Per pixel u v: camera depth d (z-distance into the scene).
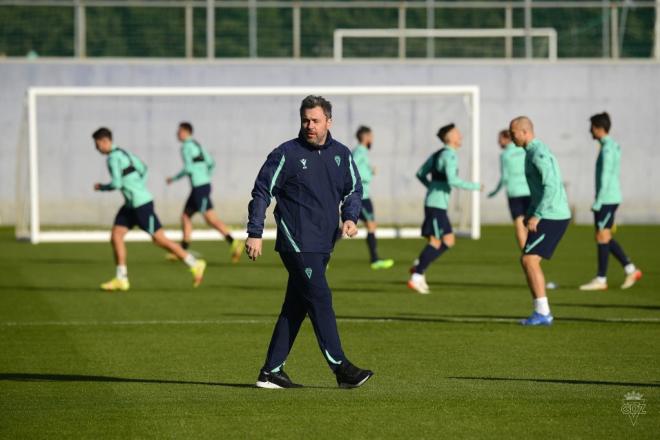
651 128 90.25
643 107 90.25
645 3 90.44
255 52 88.44
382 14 89.12
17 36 86.69
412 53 89.62
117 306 41.69
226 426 21.03
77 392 25.00
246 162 88.06
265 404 23.14
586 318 37.50
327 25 88.94
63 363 29.25
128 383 26.19
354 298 43.78
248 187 88.12
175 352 30.97
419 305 41.50
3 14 86.44
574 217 90.25
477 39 90.06
